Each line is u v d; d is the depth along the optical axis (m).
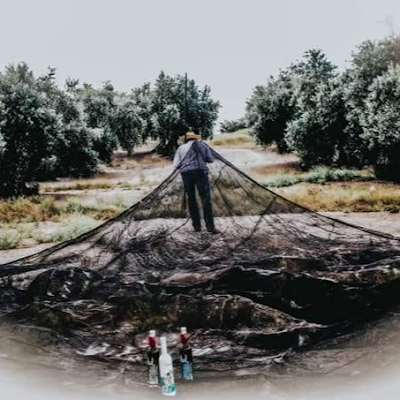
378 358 3.18
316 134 15.27
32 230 8.73
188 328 3.88
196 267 4.58
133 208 5.68
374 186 11.70
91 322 3.92
